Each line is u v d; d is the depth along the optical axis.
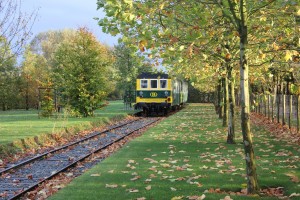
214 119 32.69
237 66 14.52
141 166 12.02
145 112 43.00
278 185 9.16
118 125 30.92
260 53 9.30
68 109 36.09
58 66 40.50
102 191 9.09
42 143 20.22
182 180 9.92
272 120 27.86
